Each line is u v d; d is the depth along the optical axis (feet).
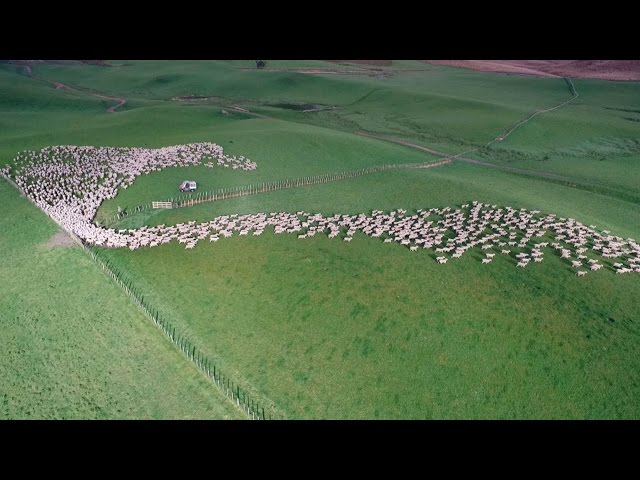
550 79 653.30
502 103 531.91
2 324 165.78
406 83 646.33
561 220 237.04
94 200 255.91
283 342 157.48
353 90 599.16
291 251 206.08
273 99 570.46
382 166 330.95
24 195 263.08
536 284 181.16
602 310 166.91
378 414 133.28
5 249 210.38
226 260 200.13
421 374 144.36
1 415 131.03
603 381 139.13
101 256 203.62
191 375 146.10
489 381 141.38
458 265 194.29
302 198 270.46
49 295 180.86
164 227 230.48
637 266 193.57
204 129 414.62
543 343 152.76
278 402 136.98
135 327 165.27
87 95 574.15
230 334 161.58
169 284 186.09
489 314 165.17
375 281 184.03
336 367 147.64
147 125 421.18
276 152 347.56
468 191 281.54
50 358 151.43
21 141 359.25
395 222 236.22
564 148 397.19
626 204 283.38
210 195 269.03
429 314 166.09
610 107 517.96
